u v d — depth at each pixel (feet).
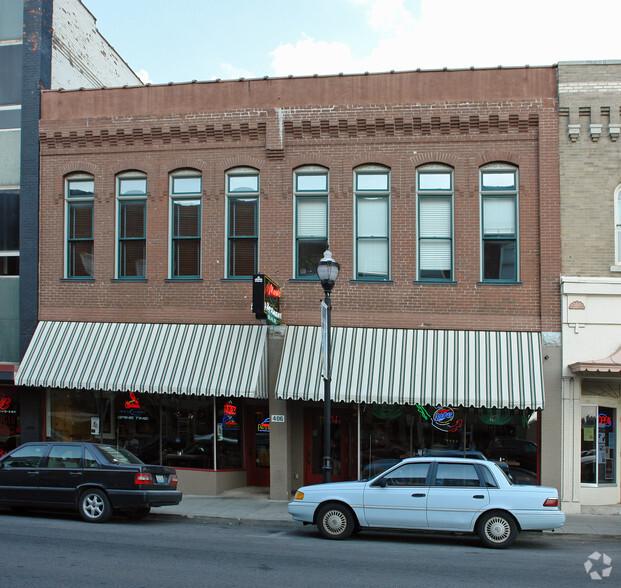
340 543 38.81
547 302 53.47
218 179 58.29
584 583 29.68
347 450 57.62
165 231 58.70
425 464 40.04
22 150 61.46
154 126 59.16
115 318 58.80
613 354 51.83
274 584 28.19
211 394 53.26
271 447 55.21
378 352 53.52
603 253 53.42
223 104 58.85
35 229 60.70
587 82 54.34
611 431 54.29
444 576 30.58
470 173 55.21
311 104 57.41
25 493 43.86
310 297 56.18
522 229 54.49
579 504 51.83
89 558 32.07
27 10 63.00
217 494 57.11
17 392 61.62
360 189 56.75
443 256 55.62
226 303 57.21
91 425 60.08
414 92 56.34
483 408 54.08
